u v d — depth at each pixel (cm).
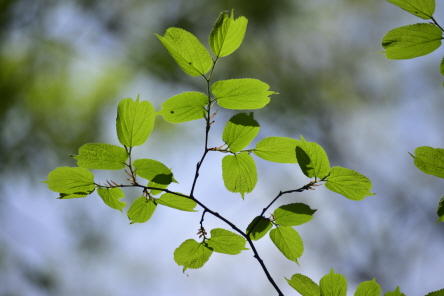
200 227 182
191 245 182
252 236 182
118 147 180
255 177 182
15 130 407
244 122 180
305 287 177
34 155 402
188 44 177
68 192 181
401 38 175
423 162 175
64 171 180
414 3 174
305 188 180
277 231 182
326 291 177
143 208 183
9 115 409
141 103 179
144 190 182
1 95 411
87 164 180
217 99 179
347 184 179
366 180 178
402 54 176
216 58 178
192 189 182
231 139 181
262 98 179
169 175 181
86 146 179
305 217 181
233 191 183
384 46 176
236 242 181
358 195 179
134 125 179
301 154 179
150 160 181
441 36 174
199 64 178
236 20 176
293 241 182
